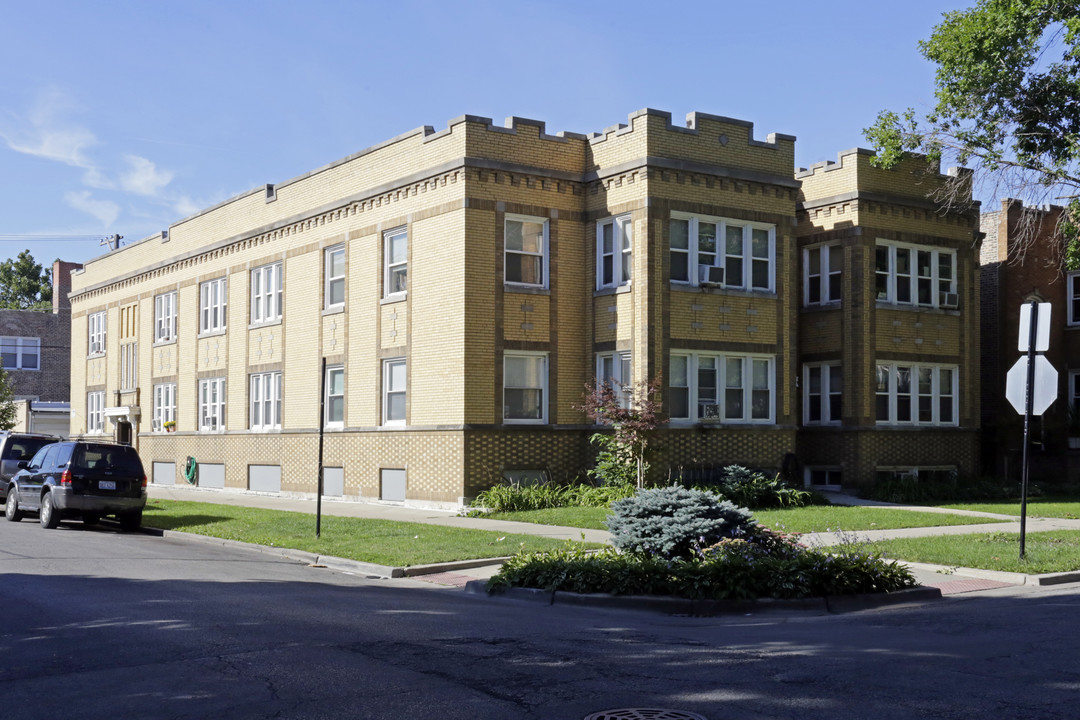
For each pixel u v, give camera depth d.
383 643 9.80
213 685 8.10
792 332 27.66
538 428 26.25
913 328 30.41
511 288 26.05
